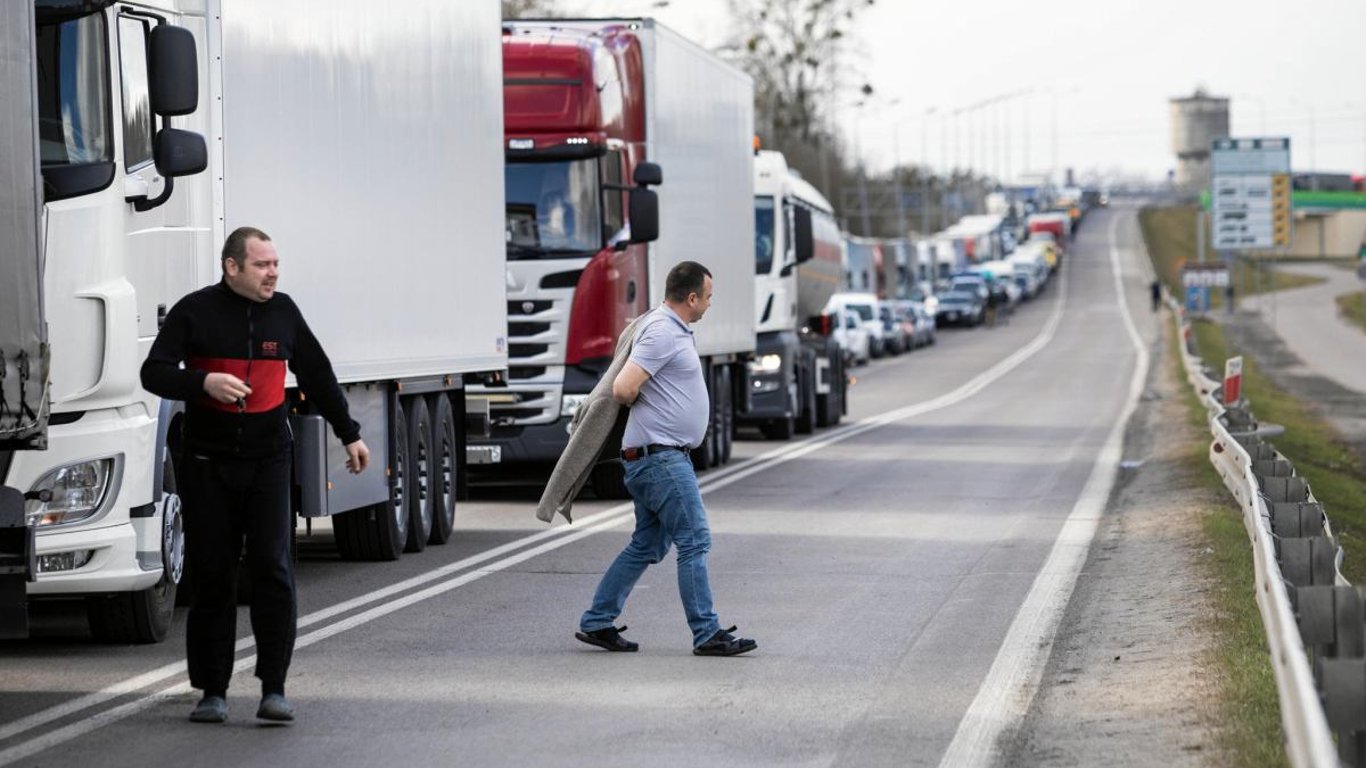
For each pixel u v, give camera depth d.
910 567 37.19
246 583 32.62
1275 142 155.50
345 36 35.34
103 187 25.66
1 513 21.75
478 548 40.75
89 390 25.45
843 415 93.44
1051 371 150.50
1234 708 21.91
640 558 27.45
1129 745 20.69
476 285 43.06
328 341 34.19
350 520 37.91
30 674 25.44
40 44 25.45
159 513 27.22
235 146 30.39
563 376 50.66
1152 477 58.16
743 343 66.12
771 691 24.30
